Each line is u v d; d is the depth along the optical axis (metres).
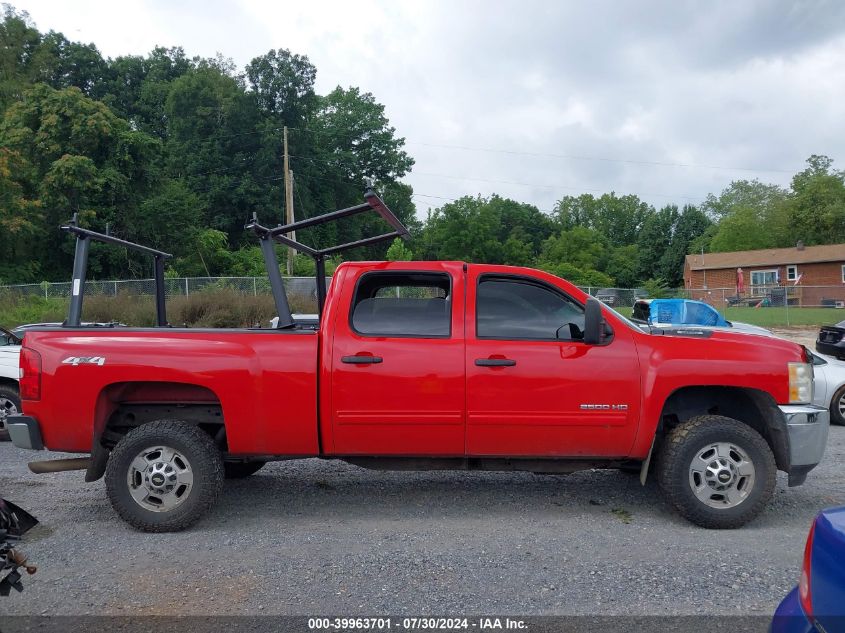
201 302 21.31
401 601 3.57
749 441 4.67
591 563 4.11
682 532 4.70
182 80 51.94
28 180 32.72
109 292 24.34
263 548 4.39
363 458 4.99
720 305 42.44
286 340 4.85
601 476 6.27
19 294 23.98
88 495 5.69
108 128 33.25
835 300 41.41
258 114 53.28
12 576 3.11
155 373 4.75
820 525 2.18
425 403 4.76
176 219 36.19
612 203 103.56
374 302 4.98
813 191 67.94
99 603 3.55
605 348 4.82
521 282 4.99
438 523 4.91
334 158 60.66
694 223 74.62
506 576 3.91
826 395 9.11
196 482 4.68
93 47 57.78
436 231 57.88
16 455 7.24
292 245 5.86
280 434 4.82
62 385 4.77
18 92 43.53
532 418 4.75
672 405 5.13
